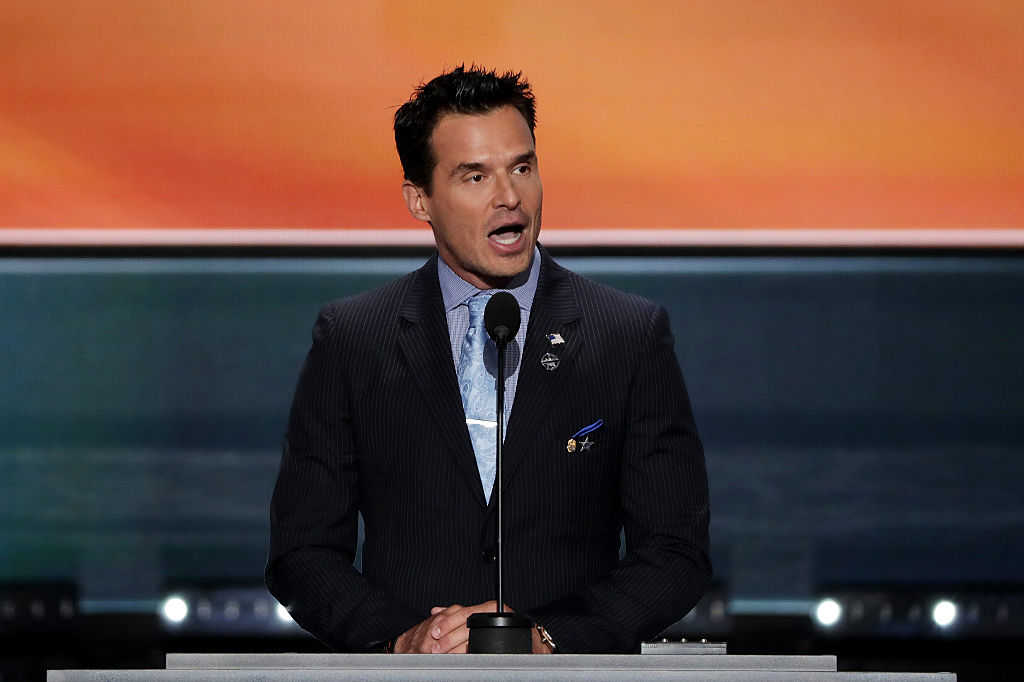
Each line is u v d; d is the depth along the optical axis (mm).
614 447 7953
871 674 5191
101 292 15469
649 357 8023
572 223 15008
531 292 8195
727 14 15008
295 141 15133
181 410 15492
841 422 15367
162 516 15484
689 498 7922
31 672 15383
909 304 15258
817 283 15281
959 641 15383
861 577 15398
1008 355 15297
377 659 5492
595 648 7094
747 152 15047
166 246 15234
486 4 14945
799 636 15375
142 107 15211
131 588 15453
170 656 5609
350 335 8180
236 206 15188
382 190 15125
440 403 7883
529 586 7707
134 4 15188
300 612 7801
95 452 15484
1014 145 14977
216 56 15164
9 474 15438
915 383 15328
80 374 15508
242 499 15477
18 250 15273
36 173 15234
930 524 15406
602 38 14961
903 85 15008
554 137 14969
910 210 15055
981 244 15062
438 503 7812
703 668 5492
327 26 15070
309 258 15234
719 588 15406
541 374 7906
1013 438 15312
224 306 15453
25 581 15398
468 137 7695
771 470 15391
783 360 15305
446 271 8266
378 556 7941
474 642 6363
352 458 8117
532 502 7773
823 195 15078
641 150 15016
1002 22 14922
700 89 15047
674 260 15133
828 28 15023
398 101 15047
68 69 15211
